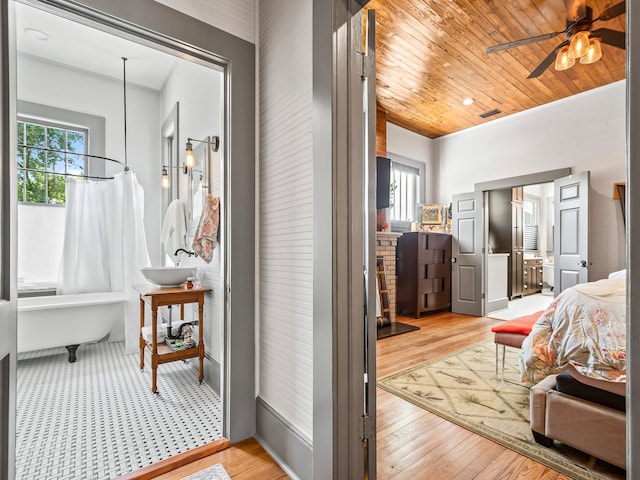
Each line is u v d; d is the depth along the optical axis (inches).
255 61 73.7
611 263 150.6
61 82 150.3
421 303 195.2
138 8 57.2
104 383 101.0
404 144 211.5
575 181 155.8
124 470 60.6
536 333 71.9
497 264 220.1
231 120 69.2
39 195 144.7
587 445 59.2
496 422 76.9
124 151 166.6
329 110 51.4
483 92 158.4
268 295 69.8
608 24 109.5
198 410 84.0
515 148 186.2
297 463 58.3
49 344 115.6
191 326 108.7
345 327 52.2
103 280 146.0
